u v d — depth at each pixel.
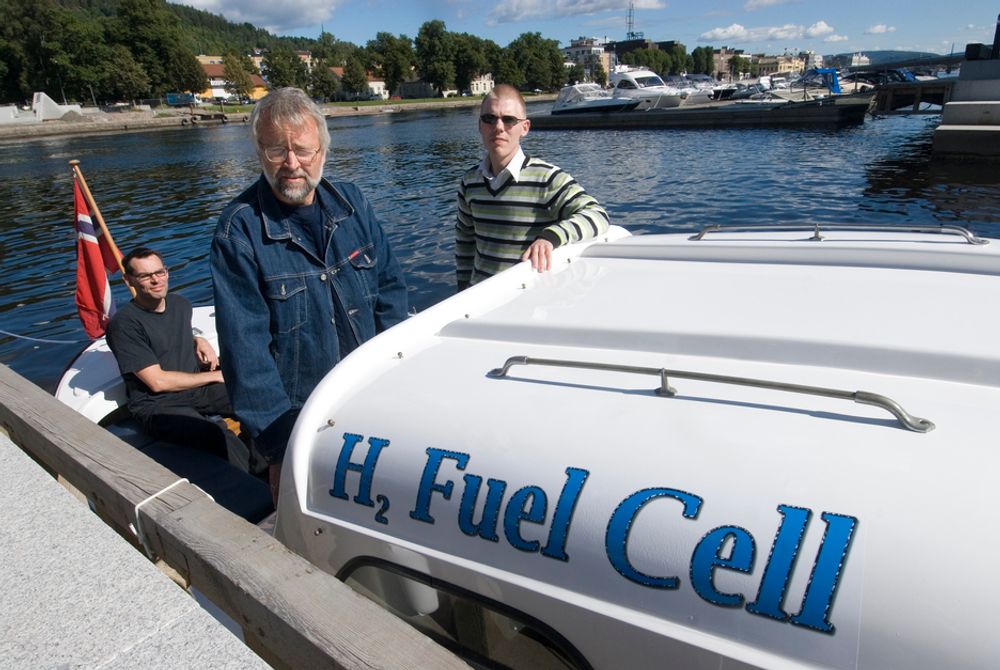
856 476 1.11
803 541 1.07
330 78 116.81
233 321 2.15
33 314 9.42
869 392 1.27
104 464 2.04
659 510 1.18
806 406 1.30
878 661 0.99
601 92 42.62
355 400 1.64
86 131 67.50
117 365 3.87
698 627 1.13
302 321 2.29
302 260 2.27
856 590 1.02
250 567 1.48
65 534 1.92
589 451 1.29
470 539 1.37
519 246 3.06
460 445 1.42
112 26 94.38
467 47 122.50
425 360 1.77
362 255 2.39
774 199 14.43
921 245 2.18
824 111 31.03
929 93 35.91
